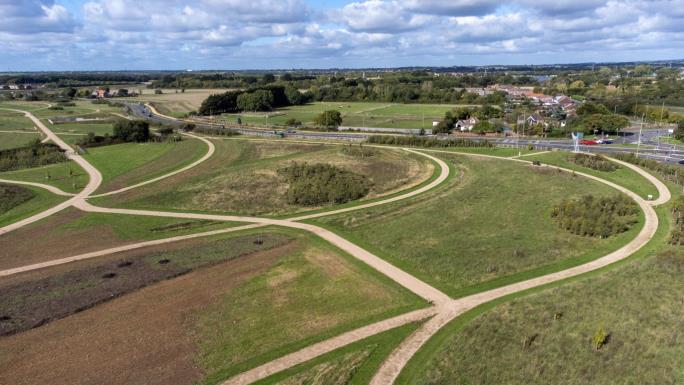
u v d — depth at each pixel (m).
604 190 73.00
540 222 60.00
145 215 68.62
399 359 32.22
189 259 51.25
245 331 36.50
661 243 52.69
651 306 37.31
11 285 45.59
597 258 48.97
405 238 55.78
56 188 84.56
